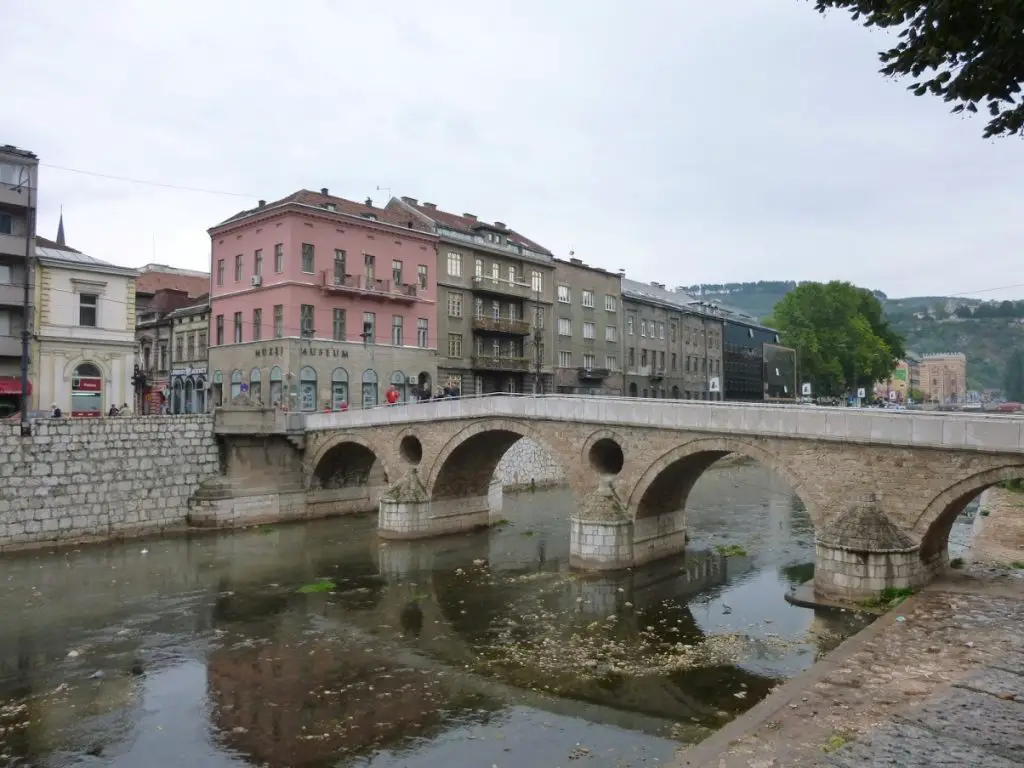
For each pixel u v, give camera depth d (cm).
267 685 1723
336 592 2562
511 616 2255
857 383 8356
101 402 4125
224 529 3725
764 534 3509
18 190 3841
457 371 5484
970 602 1989
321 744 1412
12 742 1448
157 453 3638
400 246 5106
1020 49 765
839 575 2184
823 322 7975
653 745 1365
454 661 1864
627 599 2414
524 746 1376
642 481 2788
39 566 2938
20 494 3191
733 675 1714
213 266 5141
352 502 4334
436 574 2820
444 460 3484
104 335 4122
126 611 2338
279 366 4522
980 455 2052
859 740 1156
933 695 1346
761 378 9619
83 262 4062
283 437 4047
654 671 1756
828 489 2327
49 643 2039
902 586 2130
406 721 1509
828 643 1867
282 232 4578
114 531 3462
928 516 2150
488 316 5728
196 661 1892
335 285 4650
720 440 2572
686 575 2716
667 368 7700
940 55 812
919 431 2155
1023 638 1680
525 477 5303
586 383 6594
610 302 6944
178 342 5506
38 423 3253
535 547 3322
